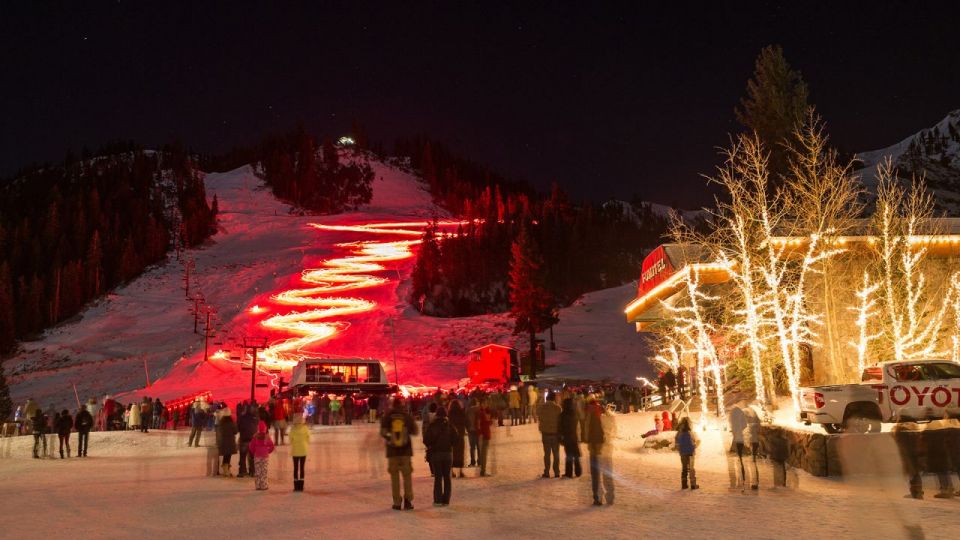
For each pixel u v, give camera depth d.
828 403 17.17
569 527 10.52
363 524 10.90
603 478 12.64
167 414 41.50
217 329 98.25
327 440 28.42
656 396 40.31
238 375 72.38
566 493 14.10
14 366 100.94
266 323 99.06
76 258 152.62
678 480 15.87
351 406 39.94
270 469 19.56
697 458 20.02
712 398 30.83
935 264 25.92
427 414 24.03
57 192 189.75
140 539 9.71
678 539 9.50
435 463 12.80
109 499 13.93
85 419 25.53
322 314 102.62
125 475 18.78
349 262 141.50
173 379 72.31
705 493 13.82
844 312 25.84
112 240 154.25
